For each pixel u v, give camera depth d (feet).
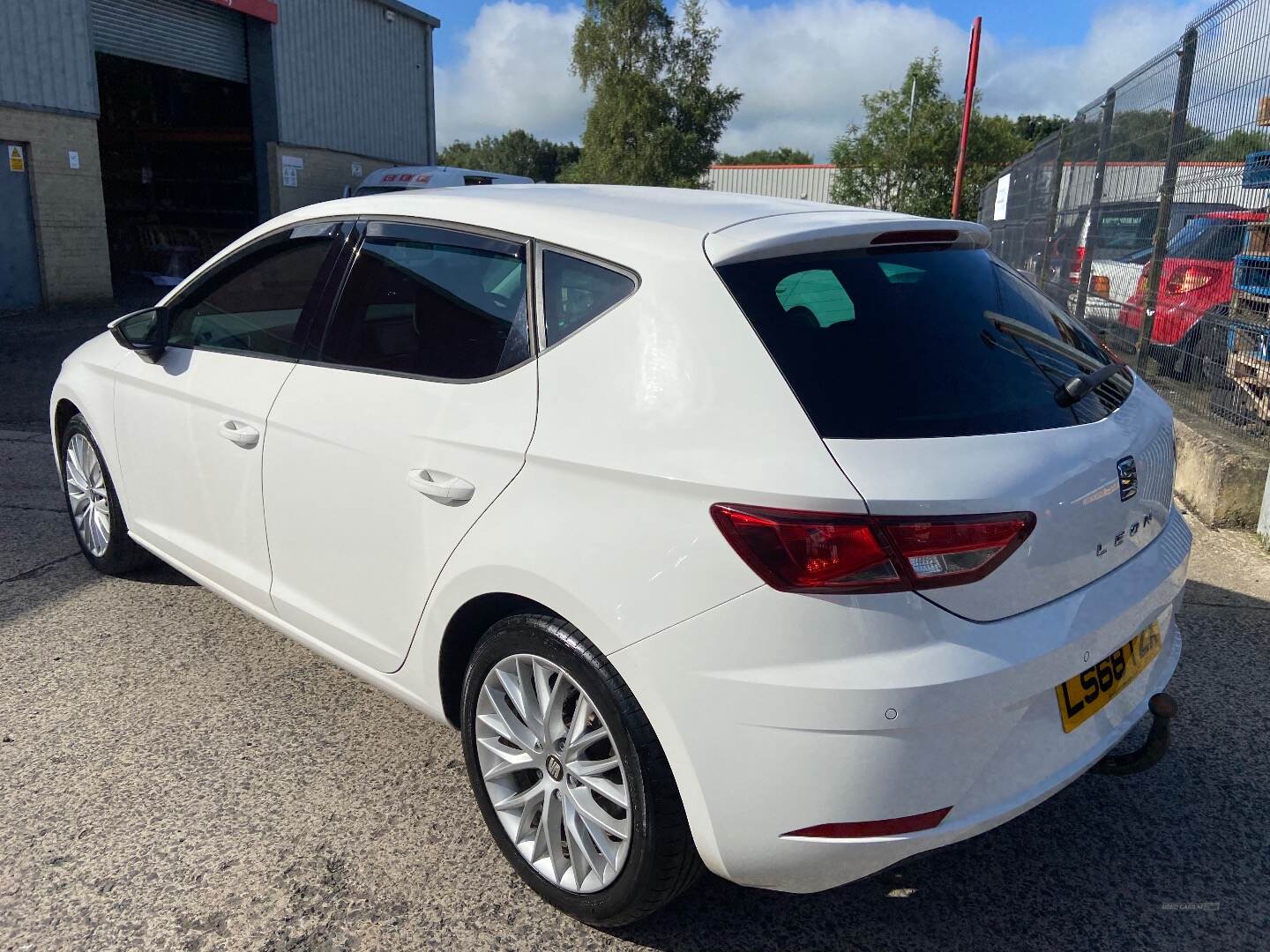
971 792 6.30
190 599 13.60
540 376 7.49
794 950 7.43
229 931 7.45
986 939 7.57
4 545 15.51
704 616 6.25
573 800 7.36
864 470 6.04
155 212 72.59
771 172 136.36
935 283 7.72
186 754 9.86
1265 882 8.22
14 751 9.82
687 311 6.84
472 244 8.46
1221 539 16.25
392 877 8.11
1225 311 19.95
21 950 7.21
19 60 45.14
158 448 11.57
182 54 57.88
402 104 78.23
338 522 8.99
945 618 6.09
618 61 118.73
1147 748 7.54
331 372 9.25
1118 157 25.34
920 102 101.04
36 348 36.22
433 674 8.38
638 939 7.52
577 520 6.88
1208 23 19.66
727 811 6.37
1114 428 7.43
